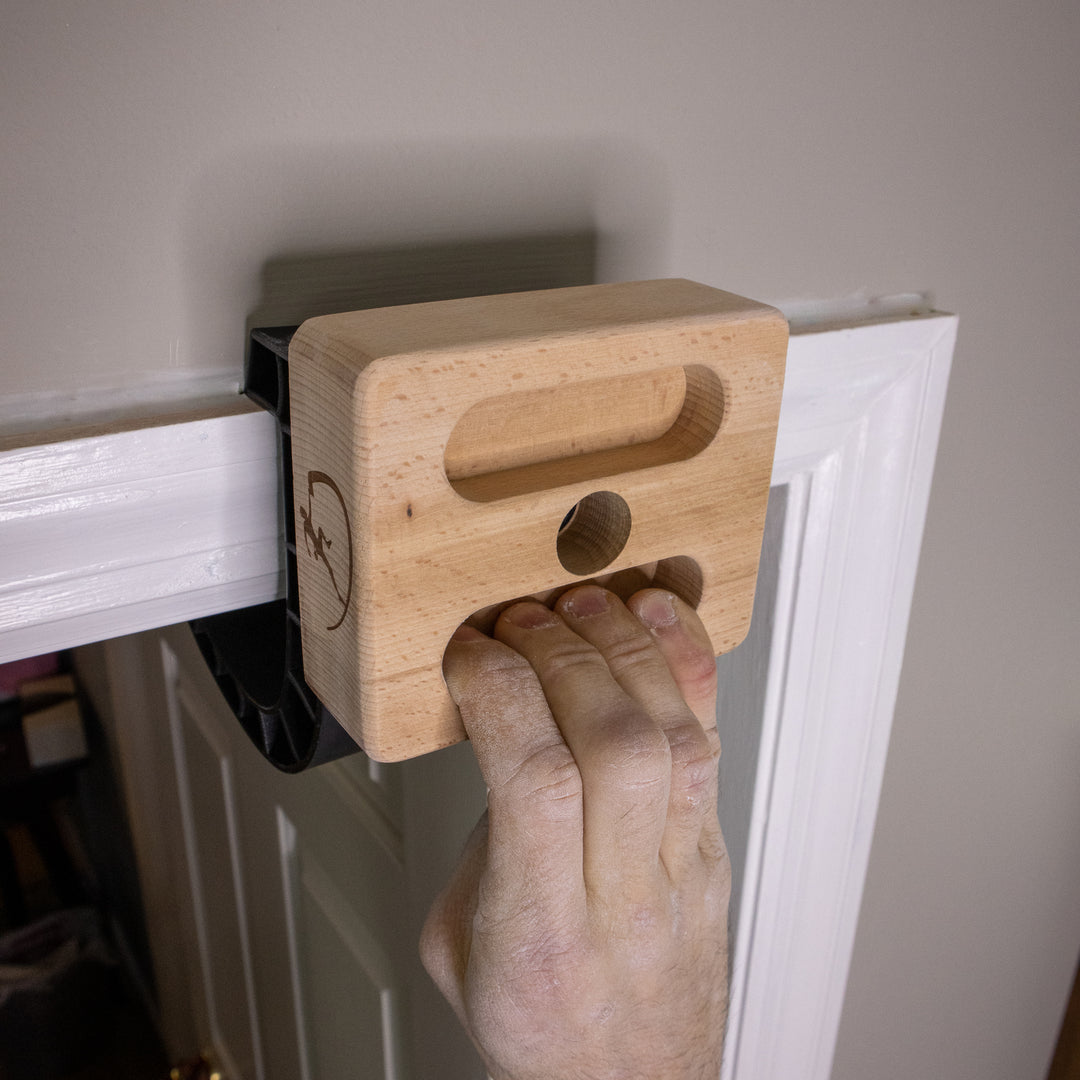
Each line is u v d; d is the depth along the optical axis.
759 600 0.50
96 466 0.28
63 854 2.10
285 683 0.35
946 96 0.43
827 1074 0.70
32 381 0.27
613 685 0.31
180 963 1.51
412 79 0.30
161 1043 1.83
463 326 0.27
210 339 0.29
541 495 0.29
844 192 0.42
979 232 0.48
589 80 0.33
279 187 0.29
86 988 1.77
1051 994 0.91
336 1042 0.88
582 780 0.30
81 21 0.25
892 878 0.68
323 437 0.27
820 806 0.57
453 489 0.28
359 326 0.27
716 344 0.30
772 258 0.41
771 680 0.51
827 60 0.38
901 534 0.51
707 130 0.36
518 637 0.32
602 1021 0.36
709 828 0.37
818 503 0.47
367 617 0.27
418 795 0.60
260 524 0.32
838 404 0.45
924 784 0.66
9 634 0.29
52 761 1.77
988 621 0.62
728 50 0.36
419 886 0.63
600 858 0.32
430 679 0.30
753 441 0.33
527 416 0.30
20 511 0.28
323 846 0.79
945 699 0.63
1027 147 0.47
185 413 0.29
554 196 0.34
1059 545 0.64
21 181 0.25
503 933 0.33
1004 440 0.56
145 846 1.40
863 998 0.72
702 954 0.38
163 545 0.30
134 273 0.28
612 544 0.33
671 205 0.37
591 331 0.27
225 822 1.01
